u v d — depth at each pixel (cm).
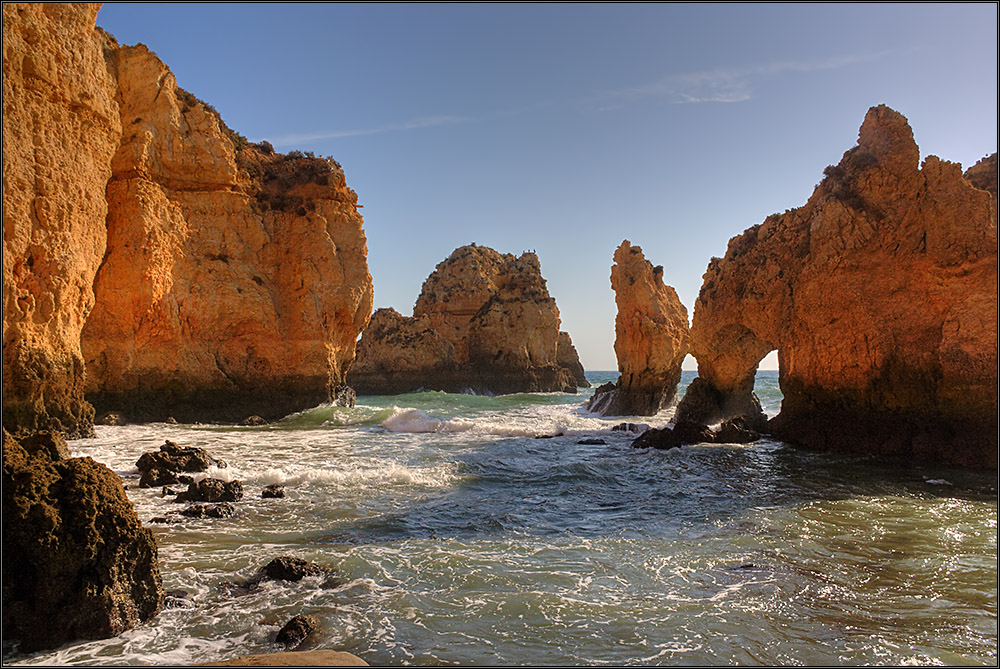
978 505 1484
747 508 1463
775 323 2736
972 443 1967
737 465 2072
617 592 924
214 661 707
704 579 983
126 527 797
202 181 3197
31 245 1861
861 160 2386
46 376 1909
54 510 740
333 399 3697
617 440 2723
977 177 2322
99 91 2288
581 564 1050
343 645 752
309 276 3534
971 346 2000
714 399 3241
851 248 2322
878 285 2256
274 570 978
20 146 1841
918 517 1372
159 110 2986
